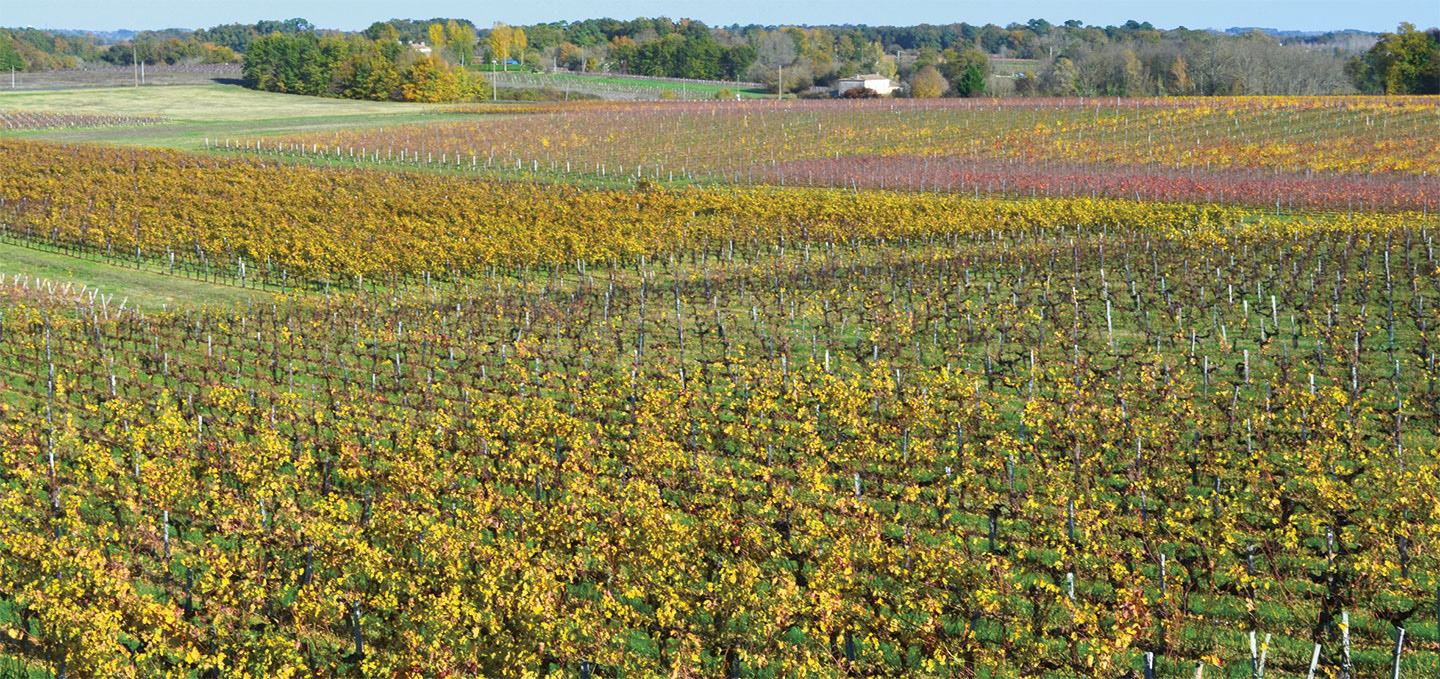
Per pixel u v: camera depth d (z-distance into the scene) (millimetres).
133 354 35250
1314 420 24047
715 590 17516
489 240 53156
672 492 23469
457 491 22844
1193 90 152625
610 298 42688
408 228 57594
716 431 26156
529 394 30859
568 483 22328
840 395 26688
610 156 91250
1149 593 18609
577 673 17250
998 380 30688
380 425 28453
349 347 36281
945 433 25969
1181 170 78000
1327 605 17281
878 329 34344
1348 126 91875
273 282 49969
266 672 16625
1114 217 56656
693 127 106750
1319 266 40000
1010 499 21781
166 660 17609
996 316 36906
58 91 156750
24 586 18703
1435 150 79812
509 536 21109
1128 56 154875
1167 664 16859
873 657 17312
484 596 17188
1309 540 20000
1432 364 28125
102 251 55406
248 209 62438
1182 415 25578
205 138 99250
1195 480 22906
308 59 160125
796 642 18000
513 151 94062
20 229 58438
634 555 19031
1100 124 100188
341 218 60188
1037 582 17672
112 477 23594
